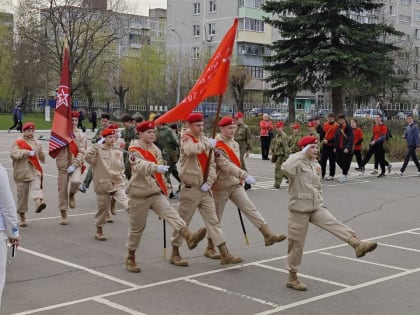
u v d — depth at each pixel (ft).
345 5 112.27
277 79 118.62
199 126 27.12
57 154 36.50
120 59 213.05
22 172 35.50
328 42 116.88
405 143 85.51
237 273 26.40
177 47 243.81
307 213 23.93
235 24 29.66
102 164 32.19
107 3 188.34
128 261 26.68
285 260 28.78
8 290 23.57
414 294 23.61
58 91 36.99
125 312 21.15
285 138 54.60
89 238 33.19
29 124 35.76
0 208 17.42
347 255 29.96
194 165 27.07
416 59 219.41
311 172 24.04
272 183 59.31
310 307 21.86
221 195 28.48
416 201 48.88
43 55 179.32
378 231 36.52
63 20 196.54
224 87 29.73
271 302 22.40
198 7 236.84
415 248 31.89
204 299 22.68
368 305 22.18
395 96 191.01
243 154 53.06
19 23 184.96
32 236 33.47
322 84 118.73
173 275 25.99
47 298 22.65
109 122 43.55
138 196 25.80
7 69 217.97
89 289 23.85
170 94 197.36
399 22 263.08
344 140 61.11
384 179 64.39
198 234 25.08
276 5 116.16
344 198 50.06
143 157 25.70
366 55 111.04
